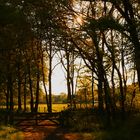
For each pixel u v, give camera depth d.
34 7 30.81
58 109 71.12
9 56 45.59
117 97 40.97
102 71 34.28
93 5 31.78
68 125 34.94
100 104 38.72
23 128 33.19
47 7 30.95
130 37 26.00
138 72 27.39
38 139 25.12
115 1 26.97
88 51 35.75
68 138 25.27
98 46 32.94
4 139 23.06
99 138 22.06
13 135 25.66
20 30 32.25
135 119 22.69
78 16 31.67
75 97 55.91
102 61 34.38
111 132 22.25
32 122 39.69
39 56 53.25
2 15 27.45
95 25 25.81
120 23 25.62
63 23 32.31
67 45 34.81
